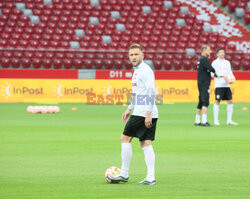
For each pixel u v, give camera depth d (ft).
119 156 64.03
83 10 246.68
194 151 69.67
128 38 232.73
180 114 141.08
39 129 97.45
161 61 221.66
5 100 183.93
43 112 139.64
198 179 48.57
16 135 87.10
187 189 43.42
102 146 73.87
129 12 251.80
